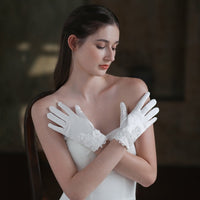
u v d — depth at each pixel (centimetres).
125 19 562
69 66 151
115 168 141
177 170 488
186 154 512
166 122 514
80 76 149
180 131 512
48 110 148
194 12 490
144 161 143
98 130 140
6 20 568
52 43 560
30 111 157
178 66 551
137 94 151
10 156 557
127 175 141
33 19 560
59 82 155
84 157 146
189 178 456
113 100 152
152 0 550
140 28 560
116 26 133
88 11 133
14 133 587
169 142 516
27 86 577
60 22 552
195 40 495
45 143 146
